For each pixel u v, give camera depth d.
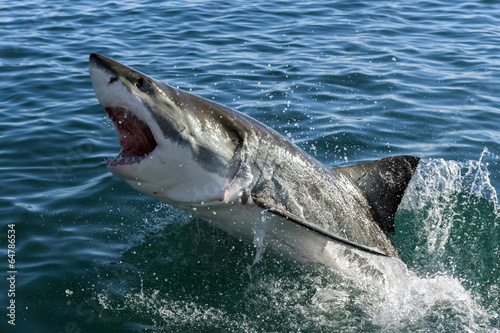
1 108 8.72
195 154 4.60
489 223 6.28
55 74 10.14
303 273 5.32
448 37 12.66
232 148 4.78
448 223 6.28
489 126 8.45
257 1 15.62
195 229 5.81
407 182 5.63
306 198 5.05
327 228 5.07
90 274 5.08
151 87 4.46
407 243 5.93
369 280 5.29
